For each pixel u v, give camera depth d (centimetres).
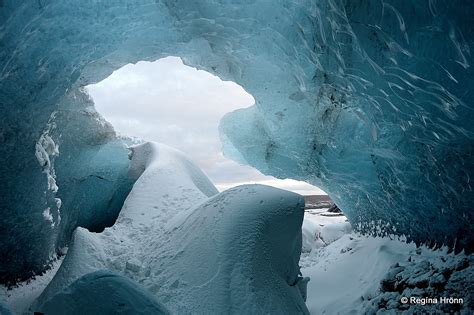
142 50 748
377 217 978
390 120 648
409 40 464
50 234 788
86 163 1066
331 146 915
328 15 562
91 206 1161
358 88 655
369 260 877
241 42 727
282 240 473
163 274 466
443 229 721
